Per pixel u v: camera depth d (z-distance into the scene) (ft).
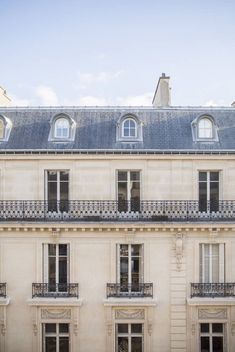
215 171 85.51
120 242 83.51
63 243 83.87
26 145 85.66
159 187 84.33
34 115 92.02
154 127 89.35
